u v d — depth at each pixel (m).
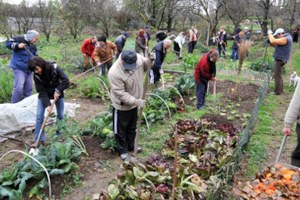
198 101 7.54
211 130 5.68
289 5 22.80
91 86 8.62
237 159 4.30
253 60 15.95
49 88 5.19
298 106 3.69
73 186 4.45
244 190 3.54
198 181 4.08
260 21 24.36
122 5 28.19
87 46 11.00
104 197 3.81
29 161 4.45
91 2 25.88
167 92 7.73
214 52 7.03
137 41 11.15
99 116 6.23
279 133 6.39
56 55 15.56
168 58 15.26
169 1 26.38
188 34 18.44
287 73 12.88
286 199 3.34
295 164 4.00
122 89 4.55
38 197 4.18
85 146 5.42
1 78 8.17
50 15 23.94
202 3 24.28
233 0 24.86
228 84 10.17
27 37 6.98
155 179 4.08
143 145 5.65
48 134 6.06
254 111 5.59
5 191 4.00
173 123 6.61
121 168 4.54
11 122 6.06
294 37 24.14
